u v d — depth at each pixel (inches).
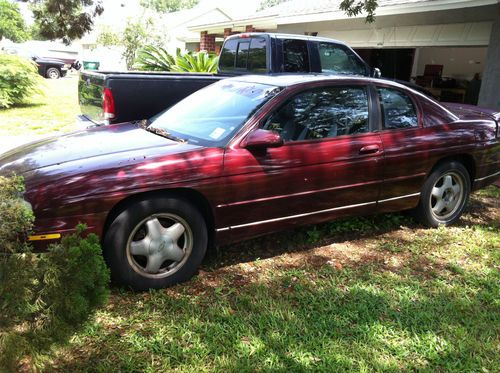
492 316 133.0
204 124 163.9
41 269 86.1
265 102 158.2
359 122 174.1
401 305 137.0
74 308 85.0
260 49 299.3
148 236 136.5
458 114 211.6
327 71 313.7
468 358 114.2
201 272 154.3
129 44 1031.0
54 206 123.0
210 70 454.3
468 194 207.0
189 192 141.4
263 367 108.0
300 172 157.2
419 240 187.0
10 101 554.6
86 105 263.3
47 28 368.8
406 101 188.9
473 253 175.9
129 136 163.9
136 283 136.7
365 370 108.2
